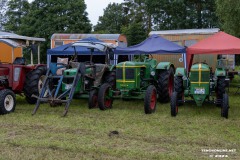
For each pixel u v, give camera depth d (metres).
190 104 9.38
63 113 7.71
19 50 16.16
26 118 7.46
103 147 5.23
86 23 32.16
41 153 4.99
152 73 9.42
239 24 19.62
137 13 42.50
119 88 8.70
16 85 8.63
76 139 5.71
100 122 7.04
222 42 11.20
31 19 30.88
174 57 15.89
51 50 13.99
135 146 5.31
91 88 8.83
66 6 31.14
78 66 8.34
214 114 8.01
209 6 36.72
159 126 6.69
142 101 10.15
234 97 11.08
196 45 11.27
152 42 11.66
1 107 7.77
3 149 5.19
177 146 5.32
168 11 36.22
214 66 15.43
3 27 43.00
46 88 8.25
